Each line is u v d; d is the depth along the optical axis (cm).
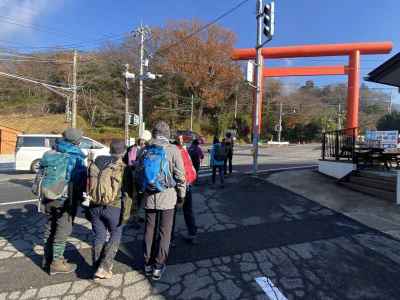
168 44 5019
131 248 462
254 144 1145
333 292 347
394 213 633
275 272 392
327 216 632
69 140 386
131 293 338
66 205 373
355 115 2188
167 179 364
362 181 860
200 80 5100
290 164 1628
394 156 1048
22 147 1429
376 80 945
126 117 2284
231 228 559
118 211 365
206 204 725
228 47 5131
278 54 2256
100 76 5206
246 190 875
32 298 326
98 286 352
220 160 960
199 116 5322
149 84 5206
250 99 5822
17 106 5084
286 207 700
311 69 2356
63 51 5019
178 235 520
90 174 364
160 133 377
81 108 5188
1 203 755
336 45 2178
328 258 434
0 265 404
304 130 6681
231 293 342
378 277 382
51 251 397
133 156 581
